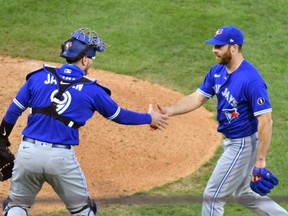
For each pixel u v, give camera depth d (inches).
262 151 757.9
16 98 727.7
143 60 1493.6
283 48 1567.4
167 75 1428.4
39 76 722.2
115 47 1546.5
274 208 799.7
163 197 946.1
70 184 715.4
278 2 1785.2
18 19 1660.9
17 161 709.3
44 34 1596.9
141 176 1013.8
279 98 1315.2
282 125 1199.6
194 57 1518.2
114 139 1122.7
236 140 771.4
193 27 1646.2
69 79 717.3
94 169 1023.6
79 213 732.7
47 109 706.2
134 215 882.1
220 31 767.1
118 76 1406.3
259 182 763.4
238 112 762.8
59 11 1702.8
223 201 786.8
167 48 1553.9
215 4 1765.5
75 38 735.7
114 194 951.0
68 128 706.2
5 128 742.5
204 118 1236.5
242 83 754.8
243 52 1536.7
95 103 720.3
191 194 959.0
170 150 1103.0
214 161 1073.5
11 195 732.7
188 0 1784.0
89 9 1716.3
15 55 1487.5
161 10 1720.0
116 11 1708.9
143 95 1312.7
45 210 890.7
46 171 701.3
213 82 806.5
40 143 701.3
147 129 1169.4
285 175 1013.8
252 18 1700.3
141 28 1633.9
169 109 831.1
